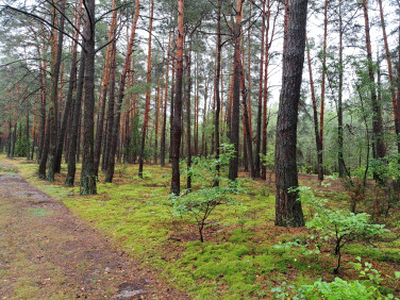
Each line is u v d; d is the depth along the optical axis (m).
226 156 4.57
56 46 14.28
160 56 20.52
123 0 12.77
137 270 3.83
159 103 28.33
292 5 5.00
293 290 2.67
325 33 13.71
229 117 20.53
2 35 12.86
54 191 10.14
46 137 14.15
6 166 20.86
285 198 4.95
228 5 10.59
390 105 11.52
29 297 3.04
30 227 5.70
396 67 12.12
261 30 14.23
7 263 3.92
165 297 3.08
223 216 6.28
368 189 7.28
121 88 13.53
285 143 4.96
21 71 15.59
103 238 5.20
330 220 2.93
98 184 12.55
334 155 8.12
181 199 4.38
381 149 10.11
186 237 4.79
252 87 17.77
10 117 20.89
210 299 2.90
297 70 4.93
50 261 4.07
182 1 8.71
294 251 3.74
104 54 18.09
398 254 3.50
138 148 26.41
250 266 3.43
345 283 1.81
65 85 20.31
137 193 10.18
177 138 8.53
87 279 3.55
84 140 9.79
